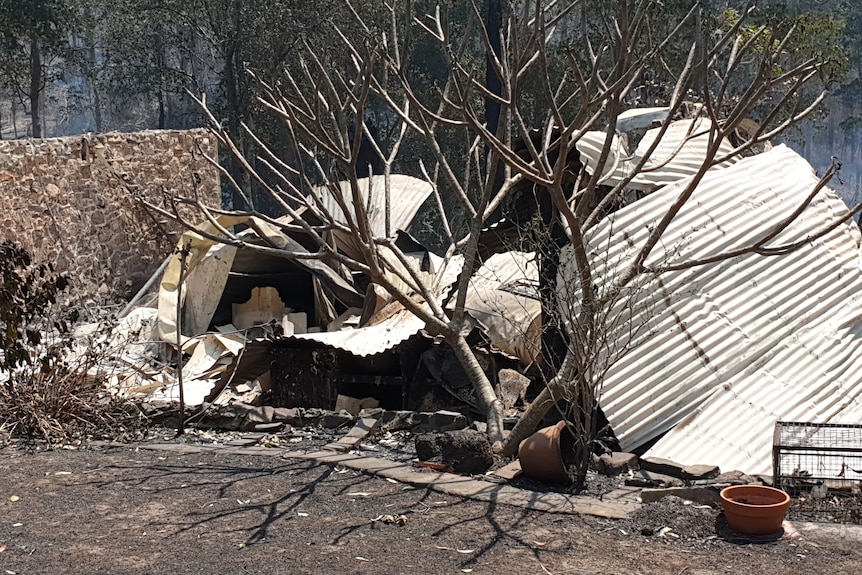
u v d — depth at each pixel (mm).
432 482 6602
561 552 5328
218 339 13828
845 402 7930
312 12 30078
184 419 8555
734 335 8258
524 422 7262
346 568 5133
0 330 8523
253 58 32812
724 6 25844
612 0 18625
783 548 5328
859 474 6762
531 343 8688
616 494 6375
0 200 16625
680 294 8414
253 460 7387
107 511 6168
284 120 8016
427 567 5137
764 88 6641
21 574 5090
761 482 6473
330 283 15141
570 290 8320
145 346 14258
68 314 11062
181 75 40844
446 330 8078
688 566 5090
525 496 6297
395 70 7941
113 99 47562
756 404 7797
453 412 9047
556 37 28453
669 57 24422
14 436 8258
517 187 10531
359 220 7676
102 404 8695
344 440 7898
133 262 20250
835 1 42812
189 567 5172
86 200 18953
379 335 10273
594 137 9883
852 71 45969
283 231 16172
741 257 8680
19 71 42875
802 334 8344
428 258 15305
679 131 10695
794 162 9859
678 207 7004
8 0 37688
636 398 7973
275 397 10453
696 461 7434
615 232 8766
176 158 21609
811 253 8922
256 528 5805
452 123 7586
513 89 7012
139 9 37656
